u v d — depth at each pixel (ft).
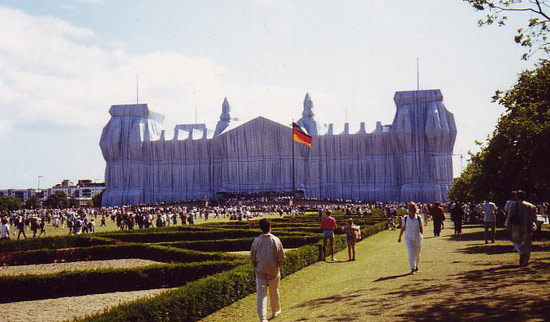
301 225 123.85
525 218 47.52
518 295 33.78
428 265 53.21
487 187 106.52
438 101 409.28
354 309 34.27
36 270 71.97
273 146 422.00
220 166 437.17
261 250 36.01
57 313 43.37
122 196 435.53
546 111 72.08
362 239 101.96
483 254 60.18
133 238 105.91
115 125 444.96
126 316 30.53
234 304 42.14
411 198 397.60
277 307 36.81
